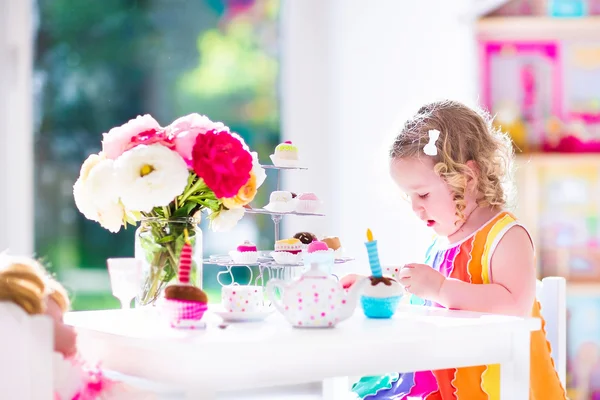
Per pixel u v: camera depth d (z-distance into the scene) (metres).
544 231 2.74
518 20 2.70
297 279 1.28
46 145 3.38
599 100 2.76
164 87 3.70
